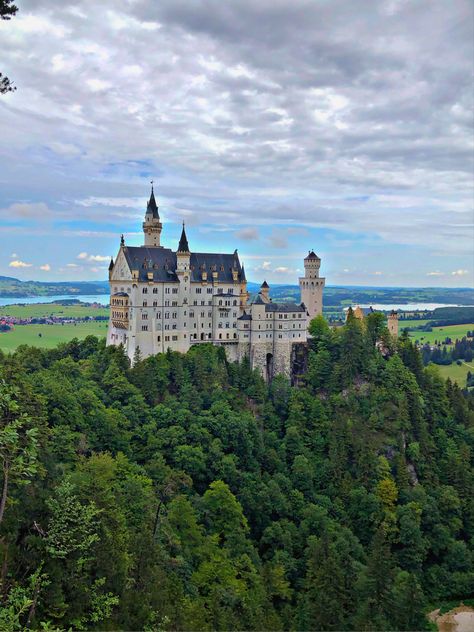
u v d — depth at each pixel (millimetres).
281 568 127000
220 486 139000
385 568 113688
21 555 59125
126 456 144375
